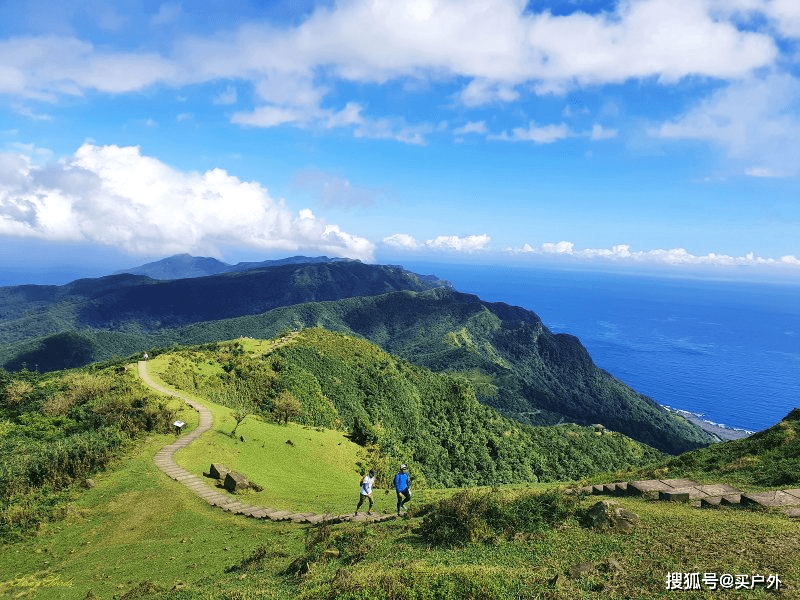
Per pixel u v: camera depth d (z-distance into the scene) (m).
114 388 59.88
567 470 124.12
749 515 18.22
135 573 22.03
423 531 18.89
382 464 59.59
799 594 11.33
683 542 14.88
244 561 20.97
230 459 42.50
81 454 36.56
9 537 27.75
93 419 48.81
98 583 21.16
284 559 19.78
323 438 60.69
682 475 28.95
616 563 13.57
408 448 101.25
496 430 132.38
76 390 56.81
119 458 38.59
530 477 116.56
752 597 11.43
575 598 12.00
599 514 17.20
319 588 13.84
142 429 46.34
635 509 19.39
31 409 55.38
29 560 25.28
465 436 122.50
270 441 50.91
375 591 12.59
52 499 31.77
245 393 83.69
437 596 12.27
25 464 34.84
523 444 129.62
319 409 90.00
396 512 27.03
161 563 22.92
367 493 27.44
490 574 13.16
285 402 69.00
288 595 14.42
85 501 31.91
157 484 34.34
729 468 27.80
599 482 31.75
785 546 14.04
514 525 17.44
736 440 32.78
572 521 17.61
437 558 15.62
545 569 13.91
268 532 26.23
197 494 33.22
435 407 130.00
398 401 120.88
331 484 42.59
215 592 16.22
